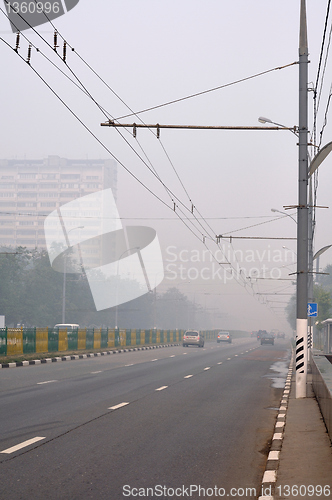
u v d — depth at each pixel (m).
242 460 7.86
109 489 6.17
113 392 15.20
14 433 8.97
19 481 6.29
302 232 16.00
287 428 10.15
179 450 8.28
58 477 6.53
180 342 72.00
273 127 16.20
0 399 13.13
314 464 7.28
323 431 9.70
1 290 70.81
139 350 46.16
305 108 15.97
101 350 39.19
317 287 55.03
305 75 16.02
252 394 16.19
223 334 82.19
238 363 30.56
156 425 10.30
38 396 13.86
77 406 12.25
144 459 7.61
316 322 54.44
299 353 15.47
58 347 34.06
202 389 16.92
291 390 17.39
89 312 88.00
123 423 10.31
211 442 8.99
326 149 14.95
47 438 8.64
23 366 24.34
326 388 9.95
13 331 27.91
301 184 16.02
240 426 10.67
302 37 16.06
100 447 8.18
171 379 19.77
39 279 76.56
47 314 75.19
